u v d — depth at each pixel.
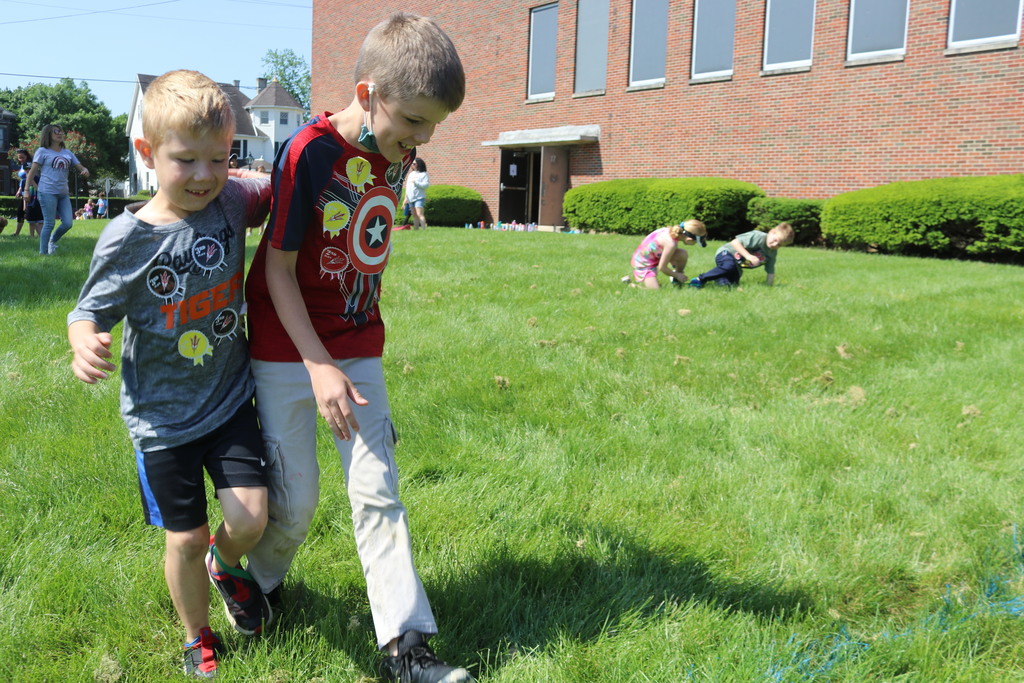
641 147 18.94
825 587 2.52
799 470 3.41
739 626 2.24
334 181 1.94
